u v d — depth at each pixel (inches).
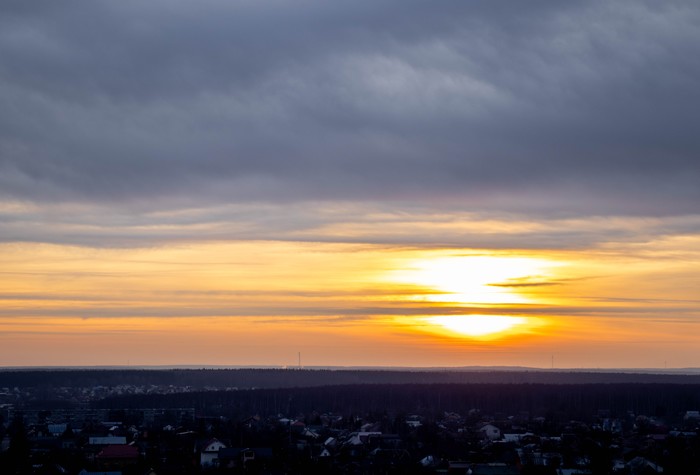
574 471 7800.2
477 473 7426.2
